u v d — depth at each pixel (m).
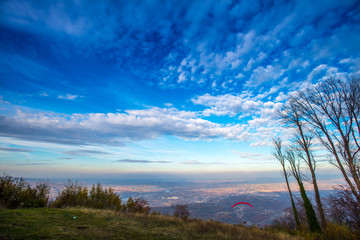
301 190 22.03
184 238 9.76
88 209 14.09
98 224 9.82
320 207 19.59
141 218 14.70
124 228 9.95
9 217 7.90
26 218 8.24
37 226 7.28
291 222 29.12
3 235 5.61
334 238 12.78
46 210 11.18
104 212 13.92
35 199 13.13
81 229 8.20
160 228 11.78
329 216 22.95
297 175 22.94
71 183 17.91
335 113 15.60
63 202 15.88
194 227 13.88
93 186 19.91
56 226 7.83
